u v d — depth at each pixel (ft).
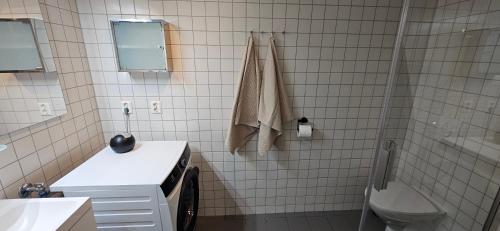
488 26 4.16
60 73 4.54
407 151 6.07
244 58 5.43
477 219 4.32
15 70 3.53
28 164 3.86
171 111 5.89
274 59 5.49
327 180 6.88
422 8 5.24
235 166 6.53
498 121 3.98
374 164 5.18
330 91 5.98
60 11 4.56
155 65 5.26
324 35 5.54
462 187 4.62
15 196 3.63
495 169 4.01
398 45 4.92
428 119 5.46
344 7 5.38
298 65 5.72
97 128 5.76
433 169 5.33
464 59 4.63
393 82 5.20
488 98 4.15
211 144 6.26
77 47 5.05
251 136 6.24
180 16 5.24
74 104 4.95
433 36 5.33
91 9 5.09
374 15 5.47
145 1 5.12
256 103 5.74
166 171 4.26
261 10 5.29
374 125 6.34
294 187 6.89
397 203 5.37
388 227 5.94
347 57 5.73
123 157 4.83
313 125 6.25
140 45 5.14
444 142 5.05
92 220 3.22
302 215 7.09
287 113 5.79
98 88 5.61
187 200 5.21
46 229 2.56
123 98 5.73
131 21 4.85
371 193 5.48
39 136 4.07
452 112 4.88
